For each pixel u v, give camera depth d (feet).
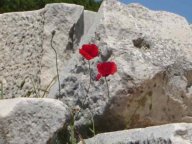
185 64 5.93
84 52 5.68
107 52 5.89
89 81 5.96
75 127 5.95
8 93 7.68
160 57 5.88
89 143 5.38
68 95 6.09
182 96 5.90
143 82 5.67
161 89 5.79
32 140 4.75
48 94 6.65
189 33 6.40
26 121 4.75
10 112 4.73
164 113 5.85
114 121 5.77
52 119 4.81
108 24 6.06
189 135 4.64
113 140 5.13
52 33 7.92
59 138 5.31
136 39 6.00
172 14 6.57
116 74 5.74
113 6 6.26
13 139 4.72
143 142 4.86
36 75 7.80
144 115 5.76
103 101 5.75
